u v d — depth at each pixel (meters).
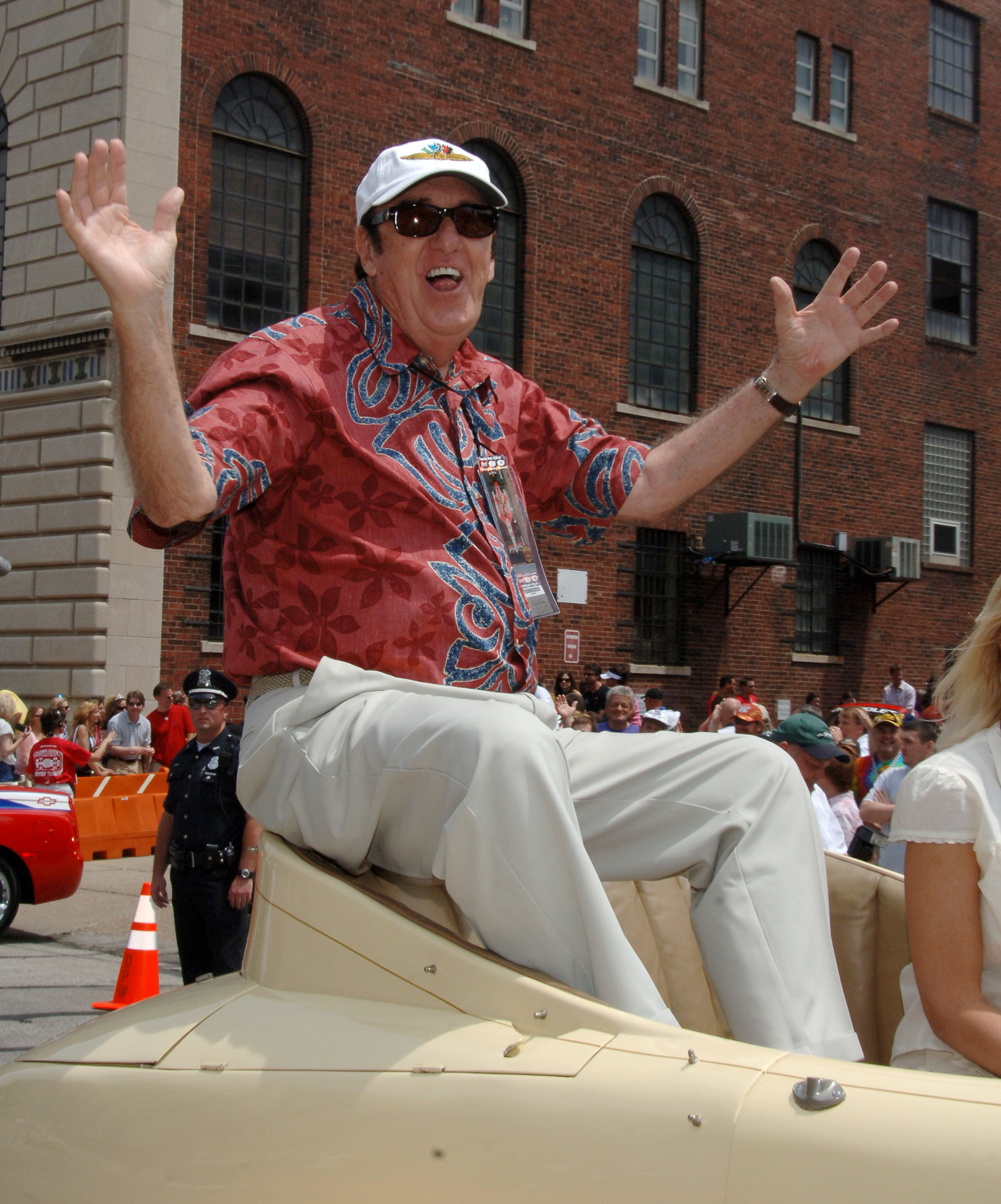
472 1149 1.55
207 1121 1.75
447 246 2.33
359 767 1.96
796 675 21.41
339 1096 1.67
